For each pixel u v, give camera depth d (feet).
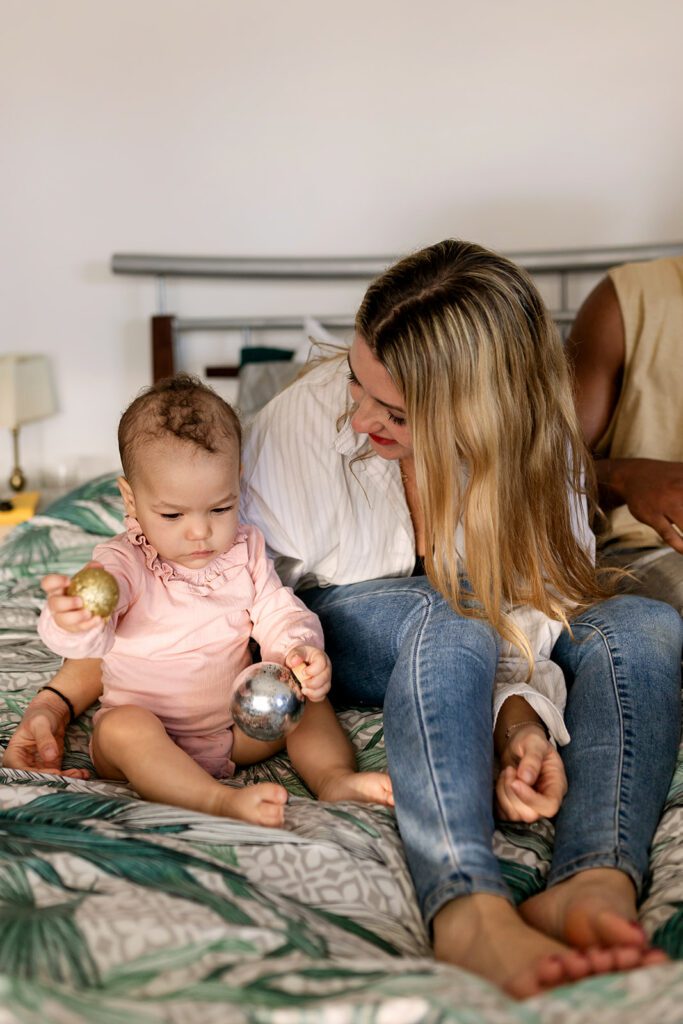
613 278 6.10
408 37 8.54
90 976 2.26
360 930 2.77
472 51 8.55
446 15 8.50
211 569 4.09
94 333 8.97
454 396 3.76
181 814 3.22
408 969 2.27
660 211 8.73
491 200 8.77
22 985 1.97
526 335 3.86
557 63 8.54
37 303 8.91
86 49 8.52
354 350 3.93
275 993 2.17
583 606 4.17
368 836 3.21
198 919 2.53
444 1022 1.92
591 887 2.82
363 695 4.44
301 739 3.91
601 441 6.15
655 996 2.09
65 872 2.78
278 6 8.48
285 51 8.56
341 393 4.56
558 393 4.07
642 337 5.92
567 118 8.61
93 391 9.06
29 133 8.64
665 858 3.10
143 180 8.74
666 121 8.57
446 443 3.81
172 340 8.73
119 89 8.59
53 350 9.00
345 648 4.37
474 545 3.91
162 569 4.00
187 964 2.31
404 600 4.19
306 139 8.71
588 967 2.32
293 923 2.64
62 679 4.26
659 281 5.98
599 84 8.55
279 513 4.38
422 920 2.93
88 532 6.66
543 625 4.05
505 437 3.85
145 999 2.16
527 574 4.09
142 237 8.83
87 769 3.97
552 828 3.45
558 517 4.14
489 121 8.65
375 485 4.47
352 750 3.96
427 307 3.74
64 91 8.58
